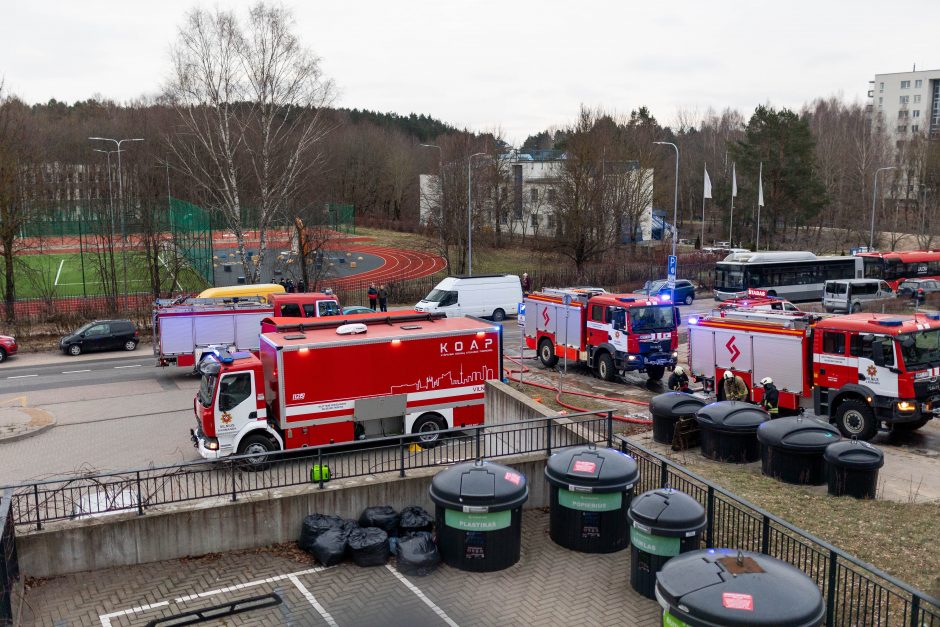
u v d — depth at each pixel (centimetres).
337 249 7056
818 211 8488
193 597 1156
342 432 1789
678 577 866
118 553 1254
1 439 2000
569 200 6044
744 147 8562
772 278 4894
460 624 1073
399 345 1836
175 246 4462
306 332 1903
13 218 4125
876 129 12369
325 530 1299
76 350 3319
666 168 9281
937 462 1688
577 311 2741
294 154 4328
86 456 1884
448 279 4038
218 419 1666
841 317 1969
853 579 936
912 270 5100
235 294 3203
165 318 2714
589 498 1294
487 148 8088
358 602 1139
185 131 5412
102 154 6819
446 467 1493
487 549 1231
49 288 4912
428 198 7675
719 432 1678
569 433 1670
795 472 1526
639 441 1872
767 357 2045
